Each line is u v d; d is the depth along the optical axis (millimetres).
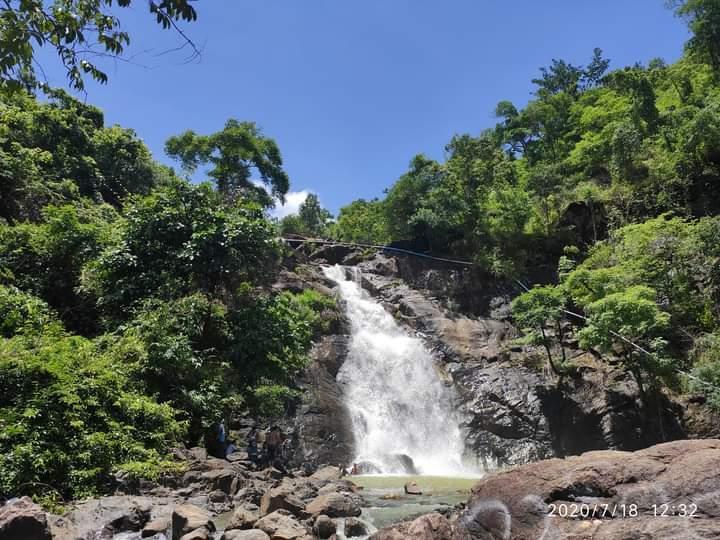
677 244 21859
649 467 4676
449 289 28969
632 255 22766
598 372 20641
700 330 20938
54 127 24516
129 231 15414
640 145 30531
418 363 22750
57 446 8727
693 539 3750
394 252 32750
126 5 5172
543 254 30219
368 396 20672
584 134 44031
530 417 19438
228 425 15070
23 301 12117
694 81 38812
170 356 12070
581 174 35781
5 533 5688
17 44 5438
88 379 9820
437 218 31594
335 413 18688
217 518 8438
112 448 9297
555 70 61531
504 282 28875
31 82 5930
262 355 14516
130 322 13281
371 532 7703
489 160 36156
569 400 19750
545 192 31703
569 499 4746
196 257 14711
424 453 19312
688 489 4281
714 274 21188
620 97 43625
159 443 10484
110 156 27203
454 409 20734
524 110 49844
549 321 24219
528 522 4699
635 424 18531
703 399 18625
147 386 12188
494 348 24219
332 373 21062
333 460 17125
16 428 8352
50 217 16156
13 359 9305
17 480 7938
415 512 9172
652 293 18969
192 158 35250
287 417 17484
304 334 16156
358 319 25719
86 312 15633
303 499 10078
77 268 15789
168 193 15914
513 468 5477
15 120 22328
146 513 7918
